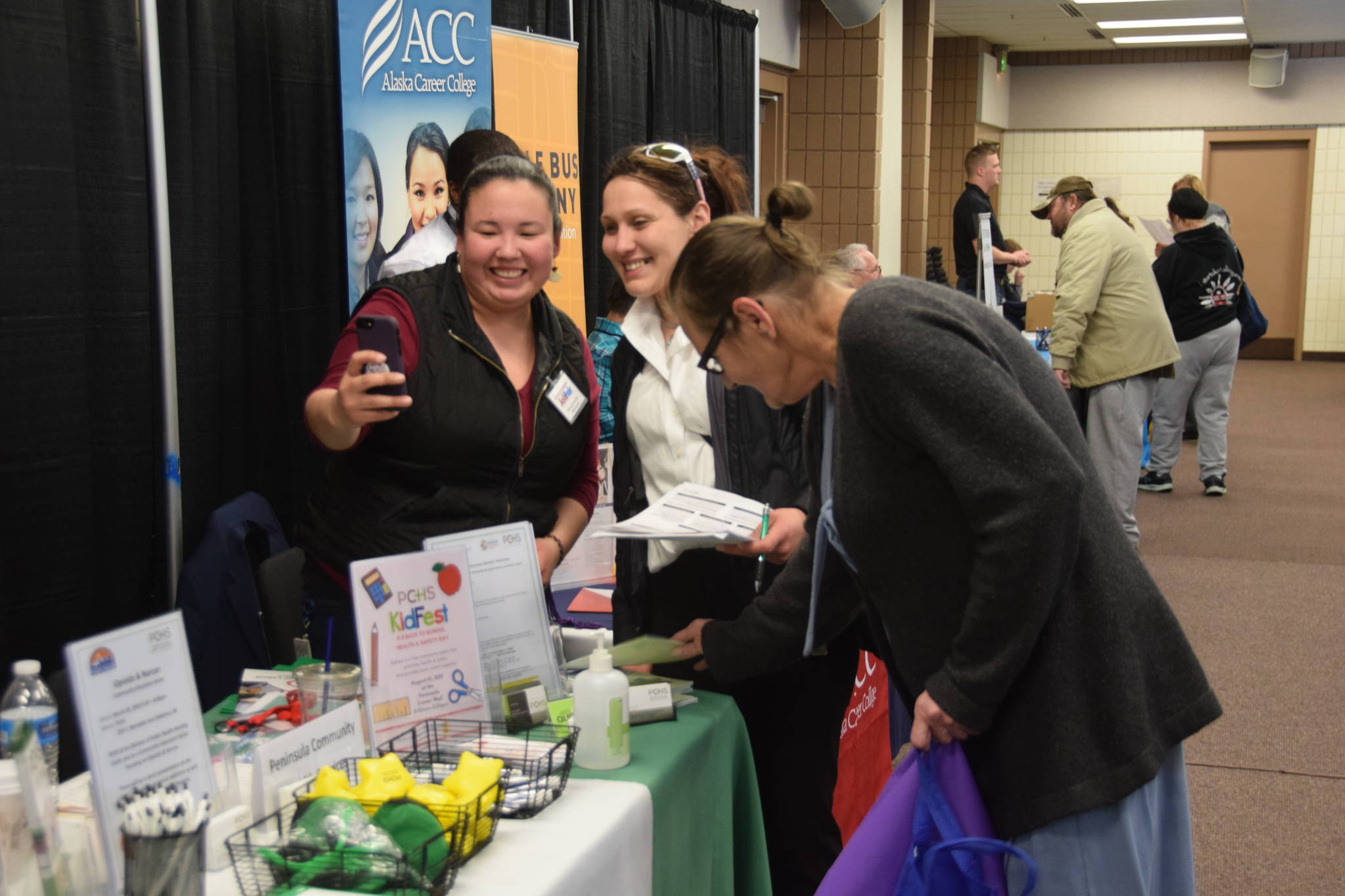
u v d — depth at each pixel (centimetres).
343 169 270
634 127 457
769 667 172
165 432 226
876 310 129
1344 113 1300
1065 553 125
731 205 200
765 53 641
